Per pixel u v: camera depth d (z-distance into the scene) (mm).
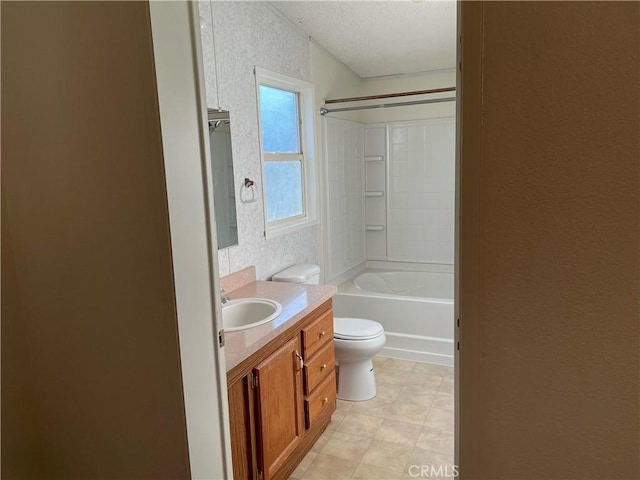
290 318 2090
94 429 1426
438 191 4320
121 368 1328
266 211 2975
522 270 863
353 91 4234
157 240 1187
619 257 808
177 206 1184
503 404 916
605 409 857
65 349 1411
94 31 1156
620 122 775
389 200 4516
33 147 1308
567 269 838
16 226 1392
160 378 1267
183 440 1268
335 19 3102
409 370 3346
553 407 885
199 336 1284
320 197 3682
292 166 3422
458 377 965
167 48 1136
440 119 4199
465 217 882
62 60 1212
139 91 1132
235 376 1744
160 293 1213
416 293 4434
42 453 1546
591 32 769
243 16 2643
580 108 791
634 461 857
